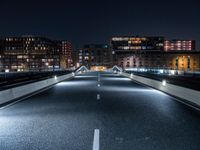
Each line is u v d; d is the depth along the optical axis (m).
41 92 20.31
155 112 11.16
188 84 29.36
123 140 6.81
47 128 8.19
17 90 17.02
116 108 12.24
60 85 28.27
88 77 49.44
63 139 6.90
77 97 16.80
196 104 13.71
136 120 9.45
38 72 64.88
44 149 6.04
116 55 169.50
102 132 7.68
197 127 8.33
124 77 49.59
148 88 24.23
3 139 6.91
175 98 16.41
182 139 6.92
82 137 7.11
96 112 11.15
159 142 6.63
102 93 19.44
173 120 9.45
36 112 11.17
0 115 10.49
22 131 7.79
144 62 166.88
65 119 9.65
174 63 163.88
